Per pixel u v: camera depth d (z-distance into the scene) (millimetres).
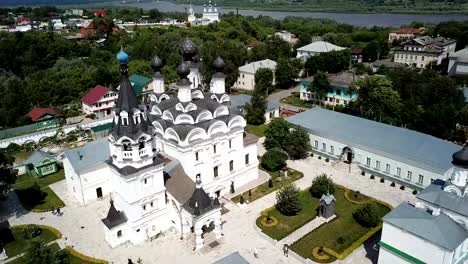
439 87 102375
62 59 160625
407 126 92312
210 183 67625
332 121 87562
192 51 70625
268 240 58031
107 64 157125
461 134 86062
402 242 46688
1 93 119625
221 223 61625
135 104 53156
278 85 145750
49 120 106312
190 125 64625
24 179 78625
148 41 172750
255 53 167000
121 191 56688
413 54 164125
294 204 62688
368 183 74000
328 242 57094
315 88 118688
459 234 43969
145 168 55250
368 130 81750
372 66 158625
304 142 82062
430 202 48938
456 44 183125
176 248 57000
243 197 69250
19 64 158375
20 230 61594
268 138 85438
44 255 46344
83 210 66750
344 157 81125
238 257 44125
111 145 55688
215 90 75688
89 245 57750
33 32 177250
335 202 66938
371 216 59875
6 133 100062
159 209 59250
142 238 58344
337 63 144500
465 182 48281
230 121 67812
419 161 68750
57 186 75438
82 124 105125
